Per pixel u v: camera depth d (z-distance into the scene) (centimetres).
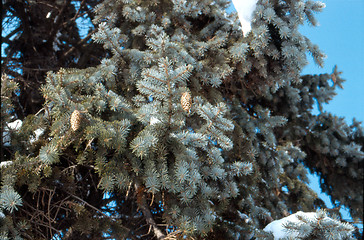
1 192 262
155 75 263
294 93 563
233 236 336
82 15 595
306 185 565
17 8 534
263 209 399
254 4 360
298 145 607
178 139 281
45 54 571
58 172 303
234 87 437
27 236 272
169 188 278
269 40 372
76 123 245
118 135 271
